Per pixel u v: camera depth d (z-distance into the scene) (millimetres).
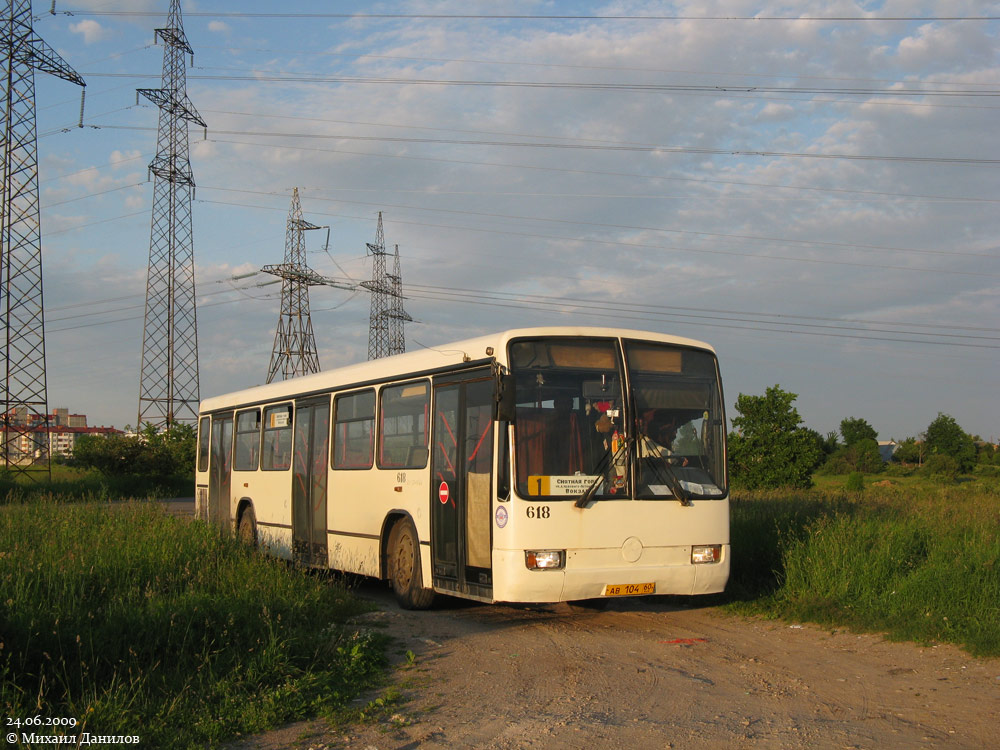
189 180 48281
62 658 7164
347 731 6512
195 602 9141
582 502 9562
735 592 12125
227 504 19000
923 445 71812
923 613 9836
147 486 47094
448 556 10781
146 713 6695
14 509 16328
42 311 40750
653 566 9812
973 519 13492
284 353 51219
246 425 18344
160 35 46969
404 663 8539
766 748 5922
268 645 8141
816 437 29656
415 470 11766
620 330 10289
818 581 11133
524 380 9734
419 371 11891
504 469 9578
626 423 9977
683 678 7887
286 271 51062
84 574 10047
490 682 7789
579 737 6184
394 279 57812
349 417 13930
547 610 11859
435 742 6191
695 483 10273
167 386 49688
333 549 14133
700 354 10648
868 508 15766
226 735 6441
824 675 8023
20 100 40062
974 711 6781
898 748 5906
